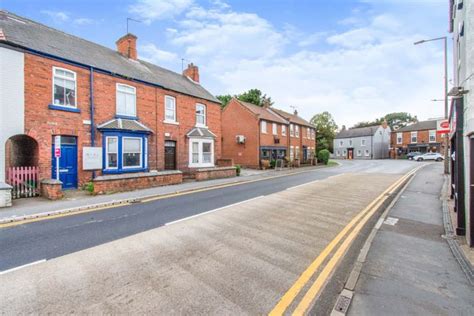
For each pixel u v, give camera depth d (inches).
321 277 162.9
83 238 232.4
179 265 177.2
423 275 165.2
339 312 128.0
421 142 2014.0
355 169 1069.8
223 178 711.1
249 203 380.2
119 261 183.8
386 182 630.5
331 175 815.7
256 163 1112.2
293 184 597.3
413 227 267.1
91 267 174.7
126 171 565.6
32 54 438.0
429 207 355.6
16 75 418.3
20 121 421.7
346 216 309.9
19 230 255.4
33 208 335.0
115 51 704.4
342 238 233.9
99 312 126.6
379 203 385.4
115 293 143.3
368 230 258.4
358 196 441.4
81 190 473.1
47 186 397.7
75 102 497.0
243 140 1133.7
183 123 735.7
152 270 169.9
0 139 399.9
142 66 715.4
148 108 636.7
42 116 448.5
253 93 1756.9
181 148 728.3
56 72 472.4
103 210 337.4
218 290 146.1
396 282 156.6
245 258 188.5
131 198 401.7
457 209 237.6
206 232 246.7
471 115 199.8
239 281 156.2
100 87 539.2
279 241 223.8
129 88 598.2
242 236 235.8
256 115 1117.1
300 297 140.8
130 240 226.1
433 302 136.2
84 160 500.1
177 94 717.3
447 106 603.2
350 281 157.4
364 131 2293.3
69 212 327.3
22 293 143.5
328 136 2100.1
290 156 1365.7
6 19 486.9
